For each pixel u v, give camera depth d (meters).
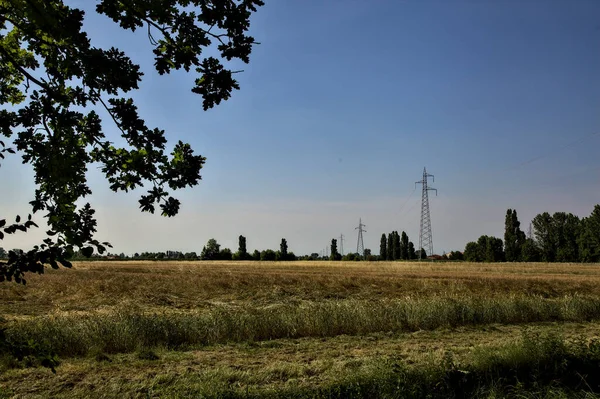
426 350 11.39
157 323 12.08
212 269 53.75
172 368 9.45
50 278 33.28
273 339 12.86
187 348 11.42
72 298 22.98
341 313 14.27
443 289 28.36
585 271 53.19
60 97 3.53
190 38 3.75
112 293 25.03
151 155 3.78
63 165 3.40
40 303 21.20
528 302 17.98
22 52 3.94
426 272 49.00
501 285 30.19
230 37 3.86
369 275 41.00
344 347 11.84
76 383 8.40
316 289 28.84
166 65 3.97
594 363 8.63
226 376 8.62
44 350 3.55
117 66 3.41
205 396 7.27
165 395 7.49
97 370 9.22
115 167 3.84
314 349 11.53
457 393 7.77
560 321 17.08
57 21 3.14
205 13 3.72
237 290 28.30
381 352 11.13
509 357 8.78
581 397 7.57
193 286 29.80
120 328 11.37
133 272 45.16
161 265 67.81
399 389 7.39
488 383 8.08
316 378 8.66
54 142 3.52
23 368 9.05
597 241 85.38
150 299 23.31
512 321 16.62
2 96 4.13
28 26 3.41
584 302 18.34
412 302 16.45
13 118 3.51
